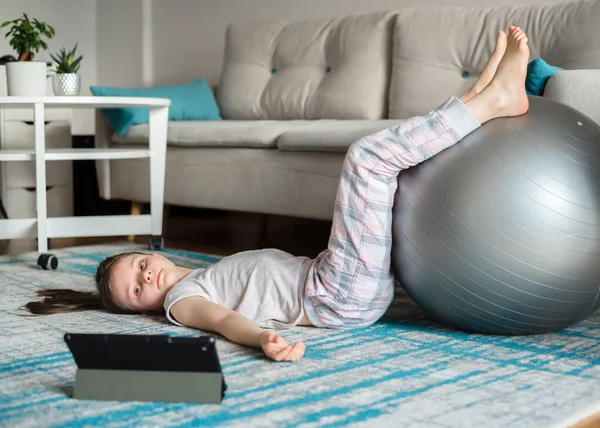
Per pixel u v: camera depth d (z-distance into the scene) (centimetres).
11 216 361
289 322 176
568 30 277
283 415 118
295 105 364
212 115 384
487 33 304
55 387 132
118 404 123
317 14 413
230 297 179
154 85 508
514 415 119
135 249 305
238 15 455
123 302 189
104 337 121
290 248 317
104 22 526
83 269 259
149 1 503
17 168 360
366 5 390
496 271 153
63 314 192
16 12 485
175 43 493
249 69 390
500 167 152
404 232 163
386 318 190
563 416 119
